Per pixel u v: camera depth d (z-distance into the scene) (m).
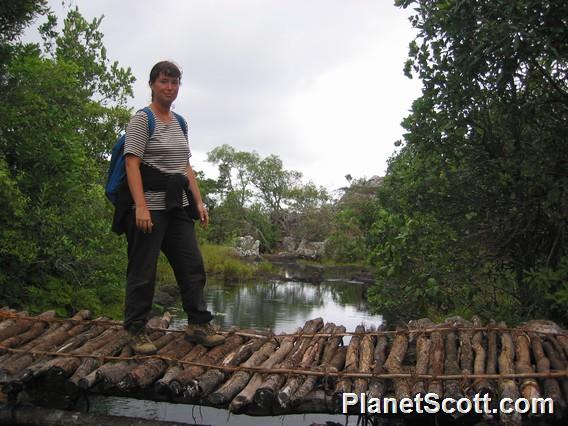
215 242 34.75
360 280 22.38
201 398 3.16
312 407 3.16
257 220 40.62
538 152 4.59
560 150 4.75
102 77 10.42
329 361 3.46
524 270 4.80
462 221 5.35
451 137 5.05
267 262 28.62
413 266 5.61
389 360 3.34
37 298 6.61
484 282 5.42
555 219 4.70
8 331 3.84
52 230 6.38
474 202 5.20
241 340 3.88
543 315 4.89
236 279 20.36
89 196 7.35
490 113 5.19
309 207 41.25
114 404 4.78
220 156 43.50
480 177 5.10
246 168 43.94
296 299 14.79
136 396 3.36
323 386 3.20
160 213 3.50
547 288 4.53
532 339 3.49
